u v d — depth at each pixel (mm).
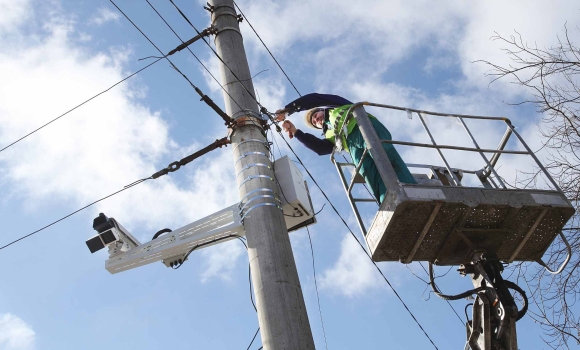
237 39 8547
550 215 7371
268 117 8047
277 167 7504
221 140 7699
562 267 7543
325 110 8414
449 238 7301
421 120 7605
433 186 6898
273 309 6133
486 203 6984
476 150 7562
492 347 7035
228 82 8016
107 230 7898
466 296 7293
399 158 7547
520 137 7902
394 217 6832
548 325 7781
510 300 7035
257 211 6848
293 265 6504
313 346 6027
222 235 7375
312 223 7766
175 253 7742
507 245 7582
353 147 7777
